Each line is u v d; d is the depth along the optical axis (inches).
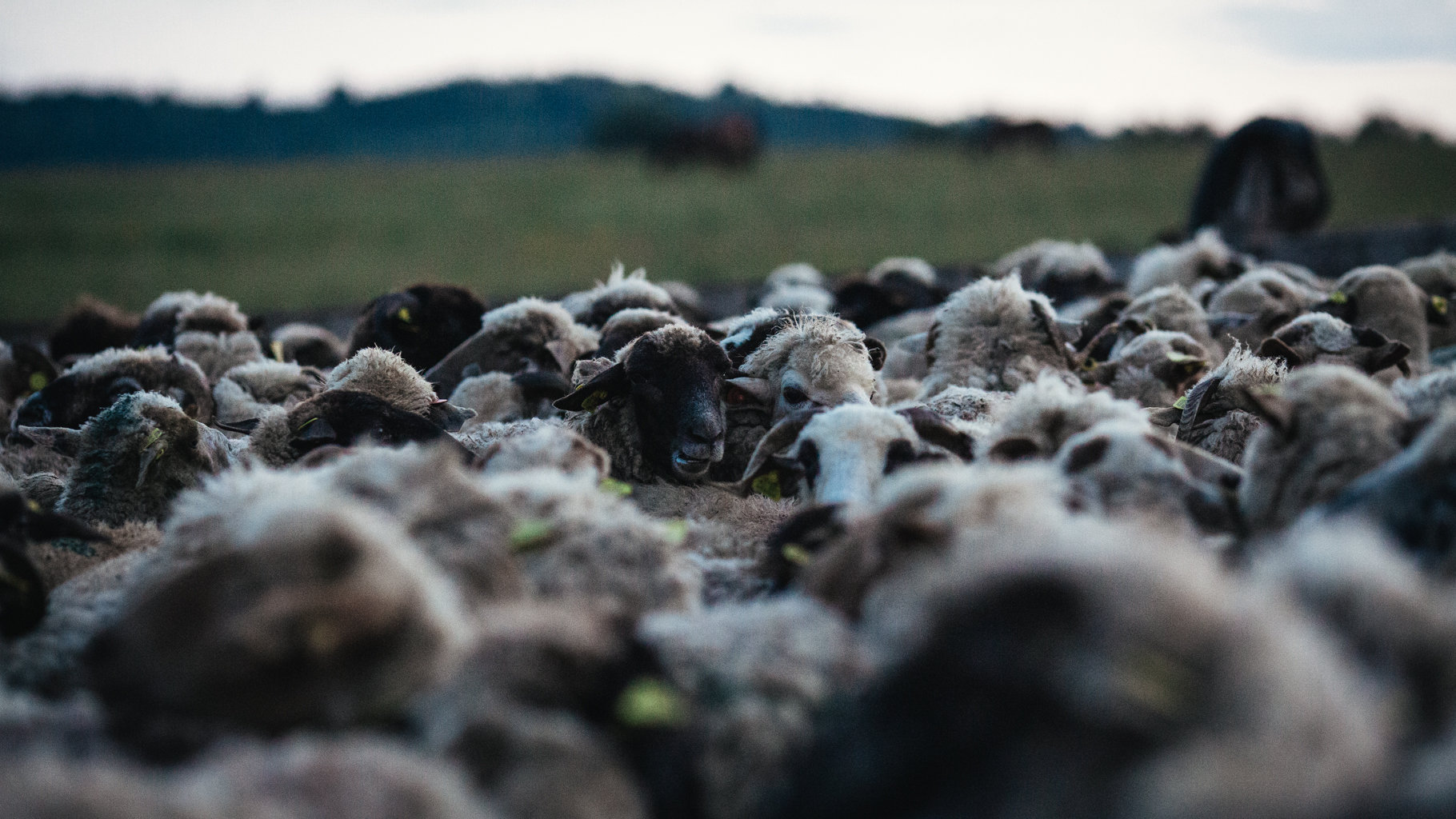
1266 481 174.4
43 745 120.0
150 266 1818.4
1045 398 207.3
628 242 1984.5
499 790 116.0
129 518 236.1
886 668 113.9
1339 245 698.8
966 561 112.9
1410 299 367.6
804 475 209.9
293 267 1811.0
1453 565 143.3
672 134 2898.6
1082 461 179.5
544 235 2070.6
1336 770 94.7
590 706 126.5
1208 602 102.4
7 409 368.5
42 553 205.3
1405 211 1873.8
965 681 104.3
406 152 5600.4
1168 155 2753.4
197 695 117.3
